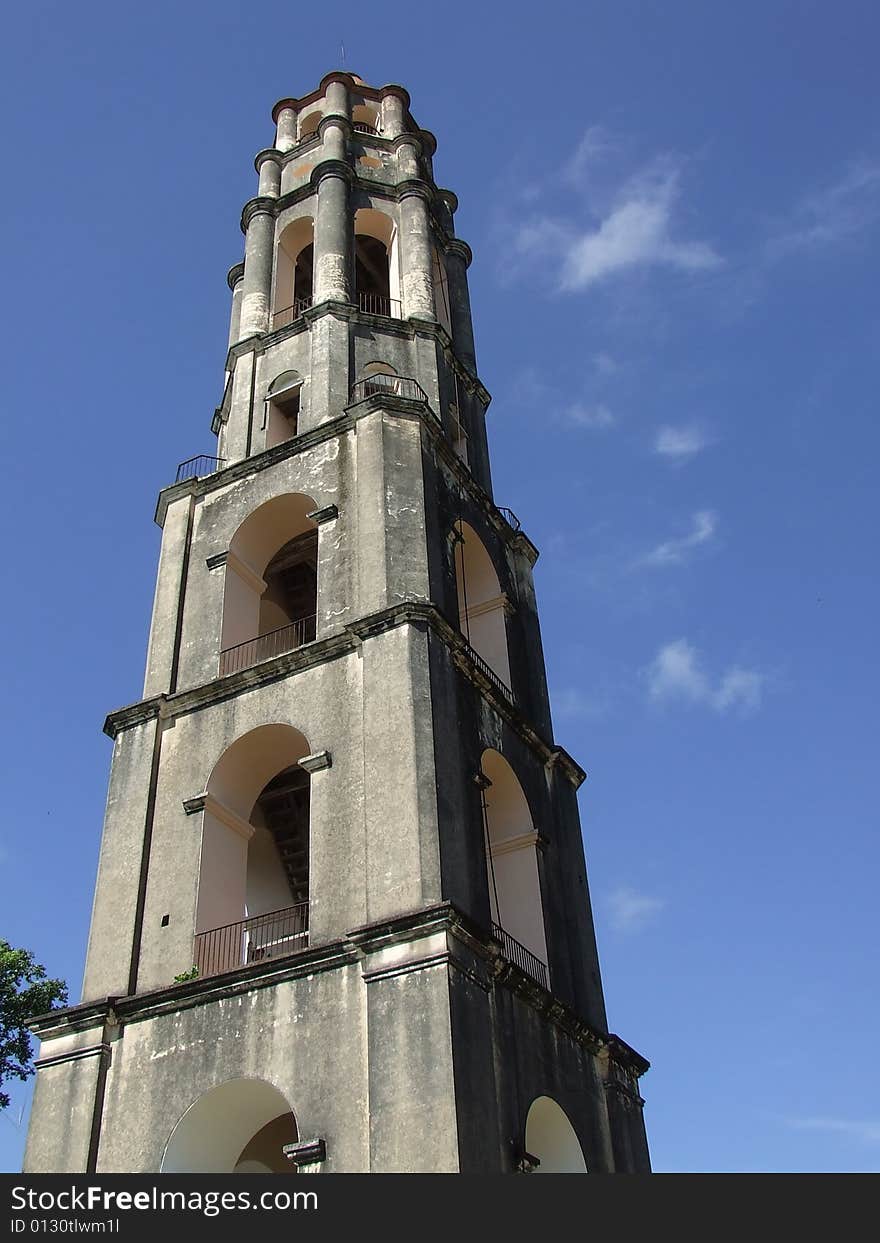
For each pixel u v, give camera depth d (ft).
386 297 114.52
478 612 95.35
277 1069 61.05
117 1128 63.46
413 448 88.58
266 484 91.61
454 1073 56.13
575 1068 71.92
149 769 78.02
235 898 74.64
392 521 82.94
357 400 96.07
